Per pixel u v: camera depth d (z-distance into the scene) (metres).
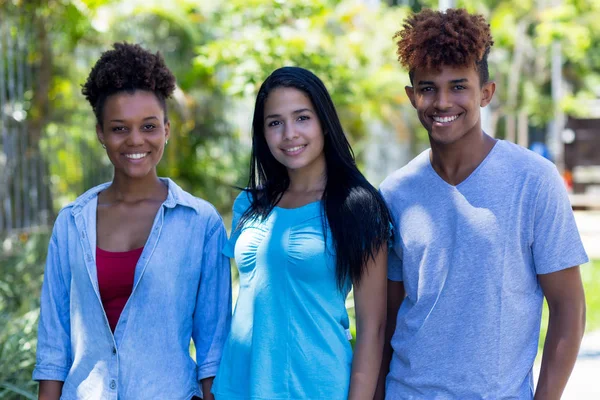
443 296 3.11
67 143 9.22
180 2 9.95
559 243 3.00
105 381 3.27
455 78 3.06
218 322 3.49
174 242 3.40
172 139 10.49
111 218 3.45
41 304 3.43
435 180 3.20
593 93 23.98
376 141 13.27
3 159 8.08
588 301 8.95
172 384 3.31
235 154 12.13
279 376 3.21
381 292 3.29
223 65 8.97
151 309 3.31
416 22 3.20
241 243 3.37
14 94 8.40
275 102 3.36
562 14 16.38
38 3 8.44
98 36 10.05
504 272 3.03
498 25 17.73
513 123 22.97
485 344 3.04
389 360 3.41
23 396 4.87
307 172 3.44
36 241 7.77
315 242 3.24
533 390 3.17
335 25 10.56
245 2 8.62
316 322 3.23
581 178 20.22
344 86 8.81
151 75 3.41
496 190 3.06
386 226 3.24
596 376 6.30
